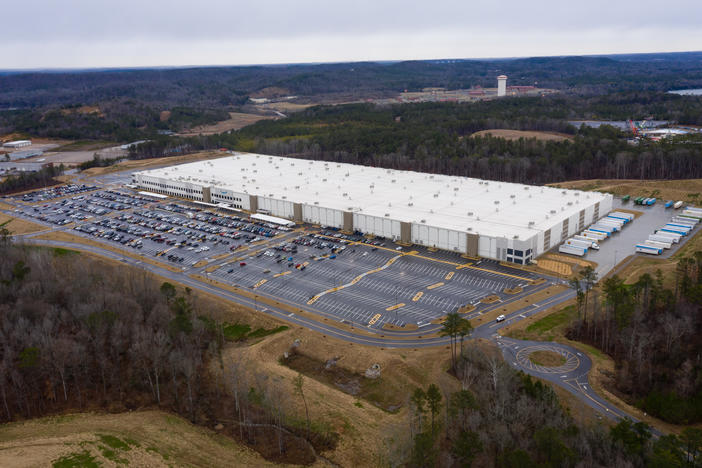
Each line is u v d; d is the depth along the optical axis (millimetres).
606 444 100562
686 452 99438
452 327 133000
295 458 115188
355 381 138125
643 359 132625
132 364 141625
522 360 138250
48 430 122688
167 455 115000
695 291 149625
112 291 171750
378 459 112062
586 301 156500
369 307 171750
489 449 106125
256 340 158750
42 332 142375
